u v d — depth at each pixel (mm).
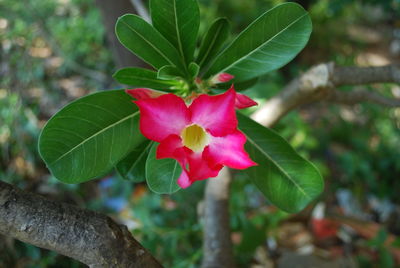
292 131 931
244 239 750
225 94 294
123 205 945
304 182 385
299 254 860
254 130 385
